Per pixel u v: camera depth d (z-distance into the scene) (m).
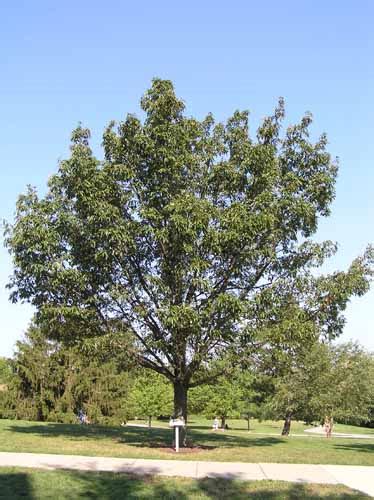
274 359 15.82
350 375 29.67
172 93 16.27
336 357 30.20
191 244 14.83
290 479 11.06
